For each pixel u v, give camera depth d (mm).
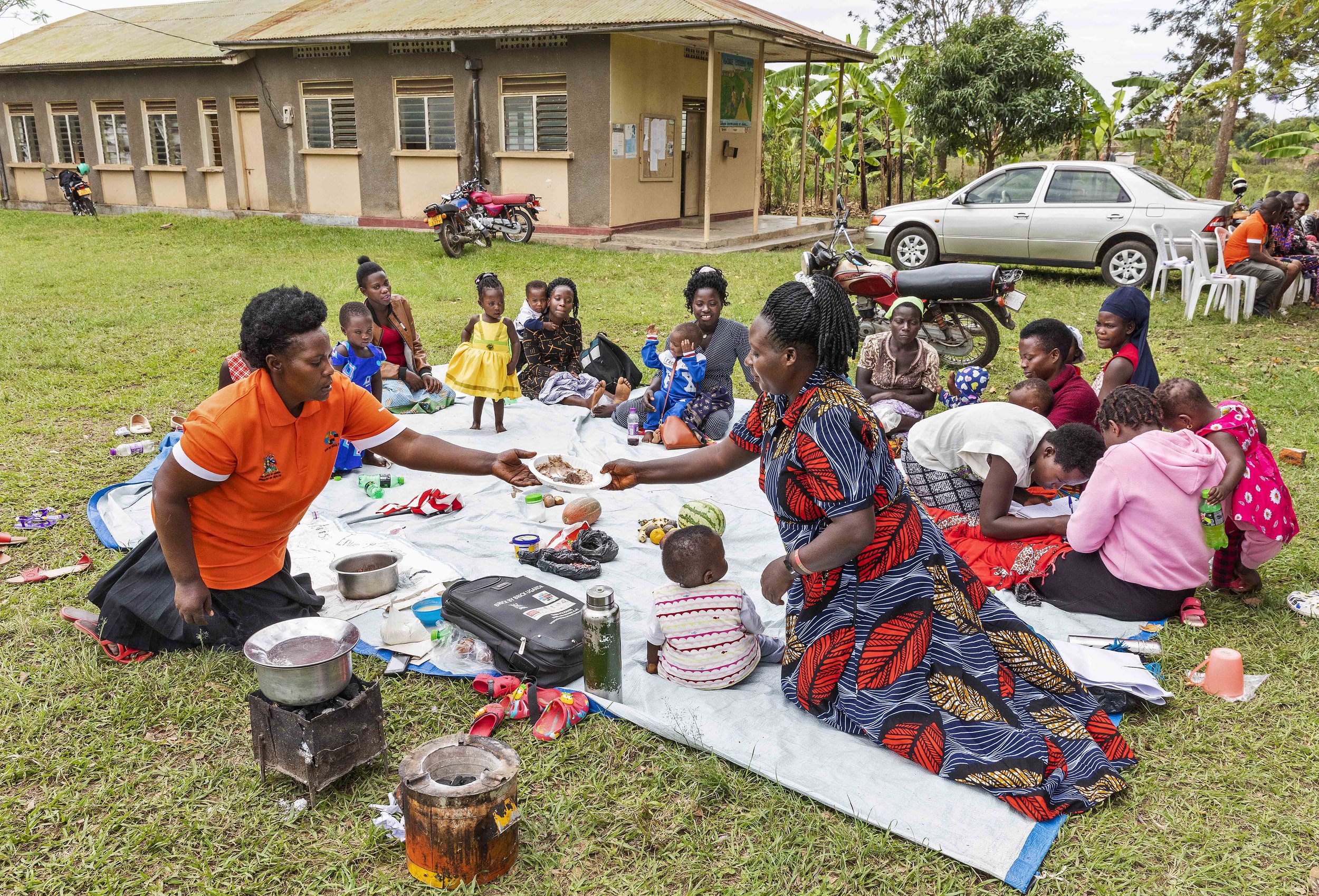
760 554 4594
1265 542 4004
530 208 16297
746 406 7215
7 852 2600
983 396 7652
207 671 3449
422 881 2514
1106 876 2541
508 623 3445
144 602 3486
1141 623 3902
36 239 17422
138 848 2633
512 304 11203
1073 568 3998
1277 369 8102
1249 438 3955
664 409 6348
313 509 4996
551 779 2939
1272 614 3967
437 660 3561
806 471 2859
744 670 3398
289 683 2744
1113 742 2986
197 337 9266
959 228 13531
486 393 6320
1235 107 19531
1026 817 2711
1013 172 13242
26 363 8102
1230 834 2699
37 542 4602
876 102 21125
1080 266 12867
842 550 2834
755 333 2809
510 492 5391
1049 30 18781
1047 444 4172
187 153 20766
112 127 21922
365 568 4180
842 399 2797
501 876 2545
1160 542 3781
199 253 15430
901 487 3035
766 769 2920
